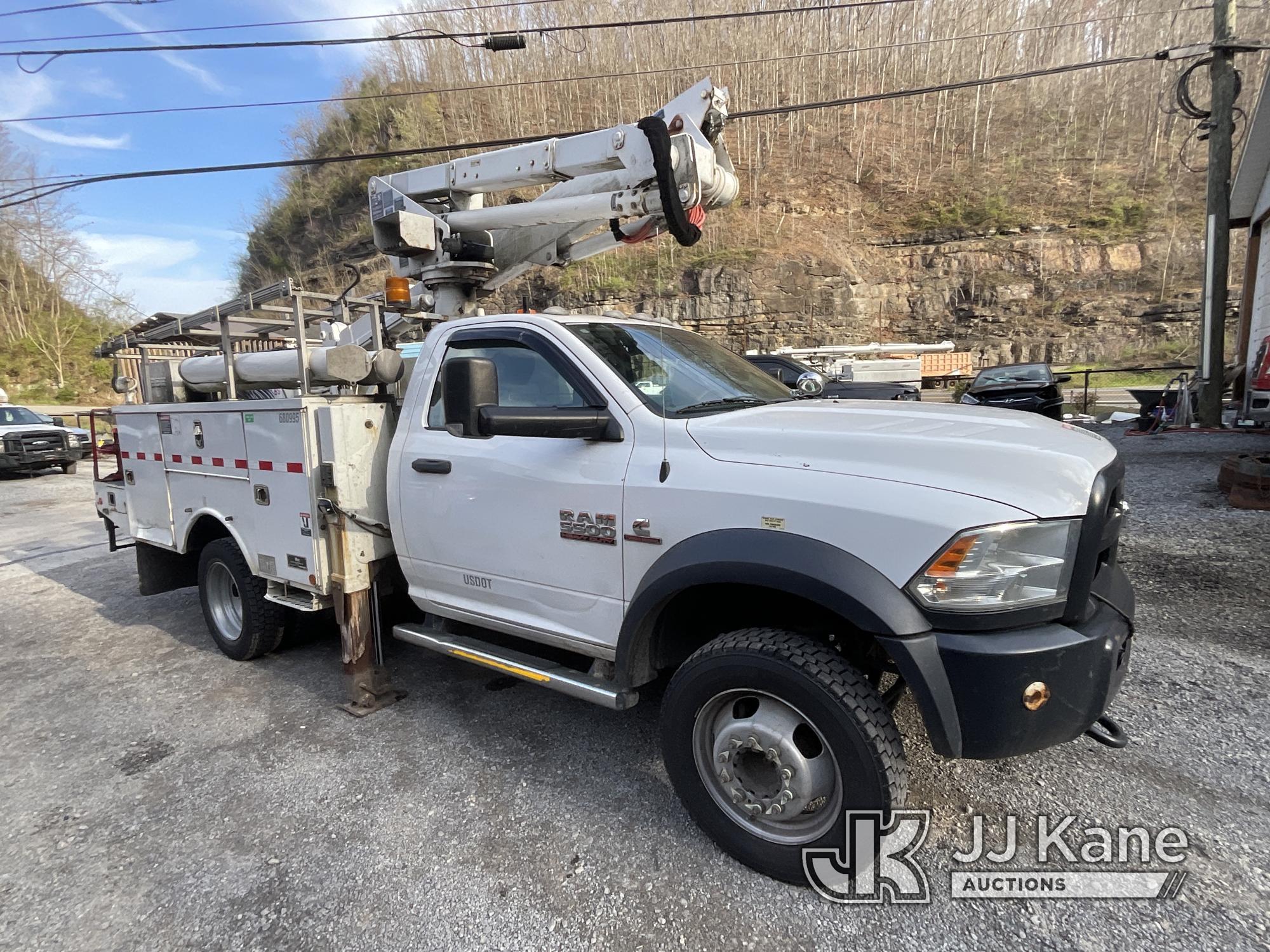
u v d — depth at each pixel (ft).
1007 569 7.18
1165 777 9.96
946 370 110.32
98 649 17.20
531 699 13.24
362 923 7.91
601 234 15.55
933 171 142.92
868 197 139.44
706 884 8.30
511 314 11.41
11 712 13.82
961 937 7.40
